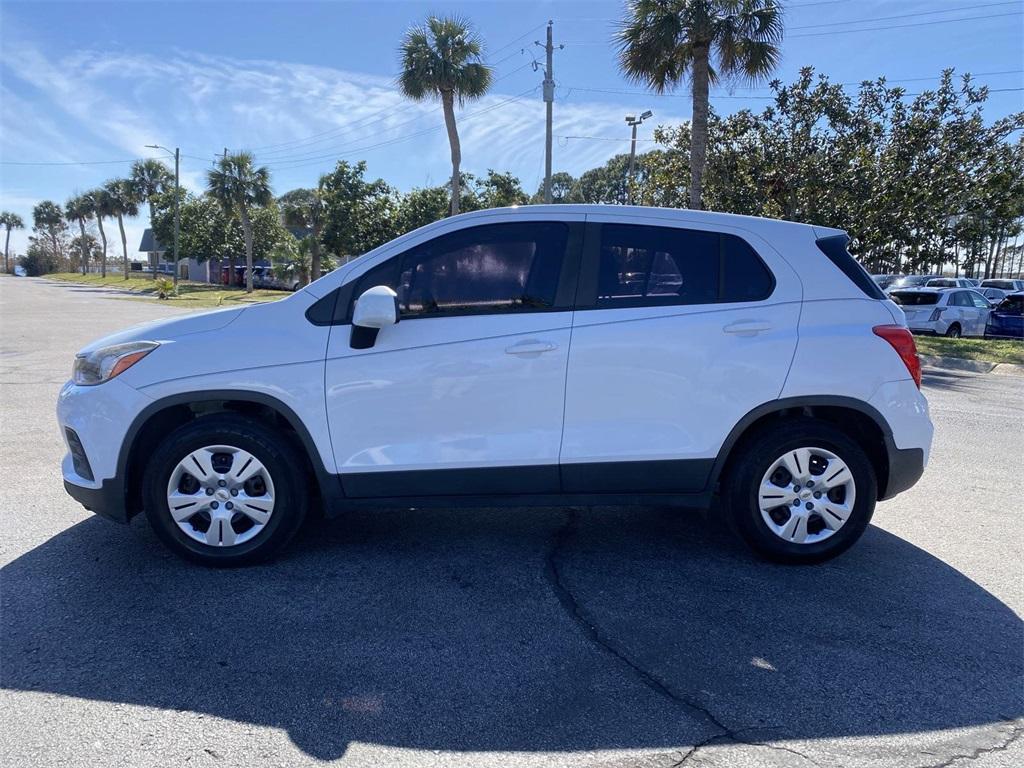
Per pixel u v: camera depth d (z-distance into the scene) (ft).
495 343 12.73
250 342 12.76
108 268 360.28
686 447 13.00
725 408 12.94
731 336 12.94
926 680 9.84
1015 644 10.82
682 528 15.60
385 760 8.13
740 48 55.72
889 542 14.96
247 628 11.02
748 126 63.72
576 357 12.75
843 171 60.29
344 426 12.76
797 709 9.16
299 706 9.11
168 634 10.80
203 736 8.50
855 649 10.62
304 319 12.95
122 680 9.61
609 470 13.03
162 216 198.08
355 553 13.98
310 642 10.63
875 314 13.37
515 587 12.58
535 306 12.94
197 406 13.50
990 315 65.51
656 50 56.54
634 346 12.79
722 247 13.34
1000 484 19.36
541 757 8.20
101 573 12.89
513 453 12.88
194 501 12.86
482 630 11.07
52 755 8.13
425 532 15.17
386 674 9.84
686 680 9.78
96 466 12.70
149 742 8.38
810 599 12.23
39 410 26.68
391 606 11.80
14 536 14.56
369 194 151.12
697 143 57.67
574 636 10.92
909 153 59.93
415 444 12.88
